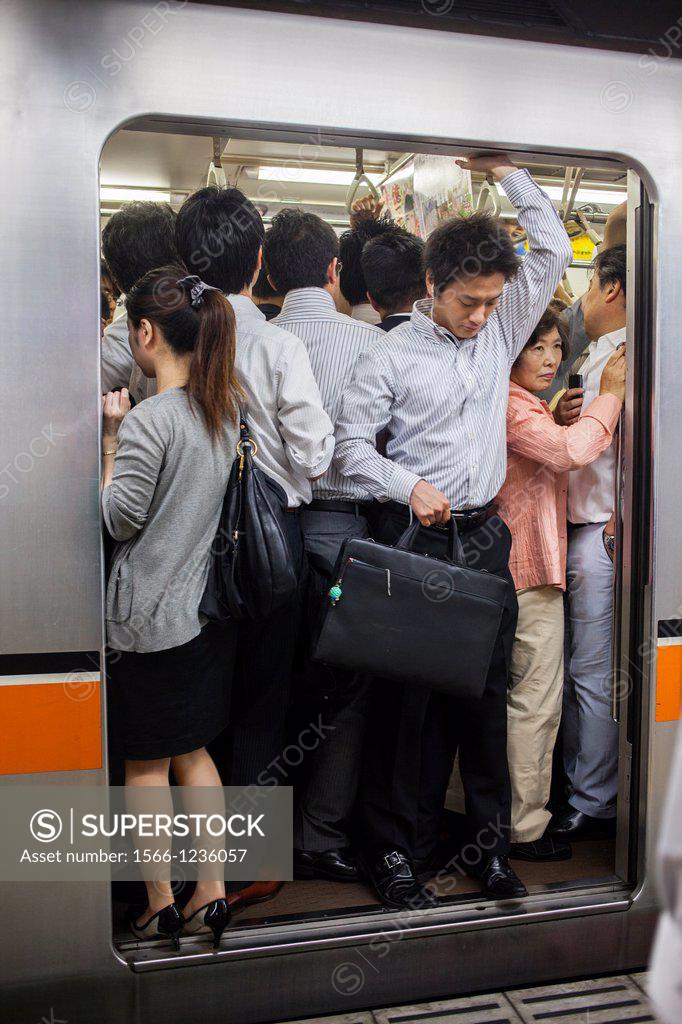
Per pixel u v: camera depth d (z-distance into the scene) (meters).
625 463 2.27
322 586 2.25
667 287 2.15
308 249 2.35
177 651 1.92
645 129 2.12
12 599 1.81
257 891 2.24
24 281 1.78
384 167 2.93
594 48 2.07
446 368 2.22
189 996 1.95
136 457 1.83
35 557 1.81
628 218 2.24
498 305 2.29
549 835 2.59
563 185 2.94
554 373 2.48
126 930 2.08
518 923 2.13
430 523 2.12
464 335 2.23
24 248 1.78
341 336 2.38
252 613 1.97
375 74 1.94
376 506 2.31
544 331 2.43
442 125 1.99
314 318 2.38
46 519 1.82
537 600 2.47
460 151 2.10
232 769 2.27
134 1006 1.92
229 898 2.19
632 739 2.27
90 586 1.84
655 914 2.24
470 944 2.12
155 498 1.89
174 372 1.98
